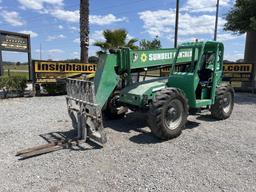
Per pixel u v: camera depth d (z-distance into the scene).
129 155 4.37
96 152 4.49
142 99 5.46
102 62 5.64
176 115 5.23
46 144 4.75
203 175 3.68
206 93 6.48
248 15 13.00
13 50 12.26
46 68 11.41
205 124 6.45
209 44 6.39
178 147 4.76
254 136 5.50
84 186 3.38
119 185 3.40
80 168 3.88
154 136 5.31
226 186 3.39
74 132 5.62
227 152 4.54
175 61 6.16
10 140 5.11
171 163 4.07
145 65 6.15
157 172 3.76
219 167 3.94
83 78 6.98
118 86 6.22
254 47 14.74
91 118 4.82
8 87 10.46
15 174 3.70
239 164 4.05
